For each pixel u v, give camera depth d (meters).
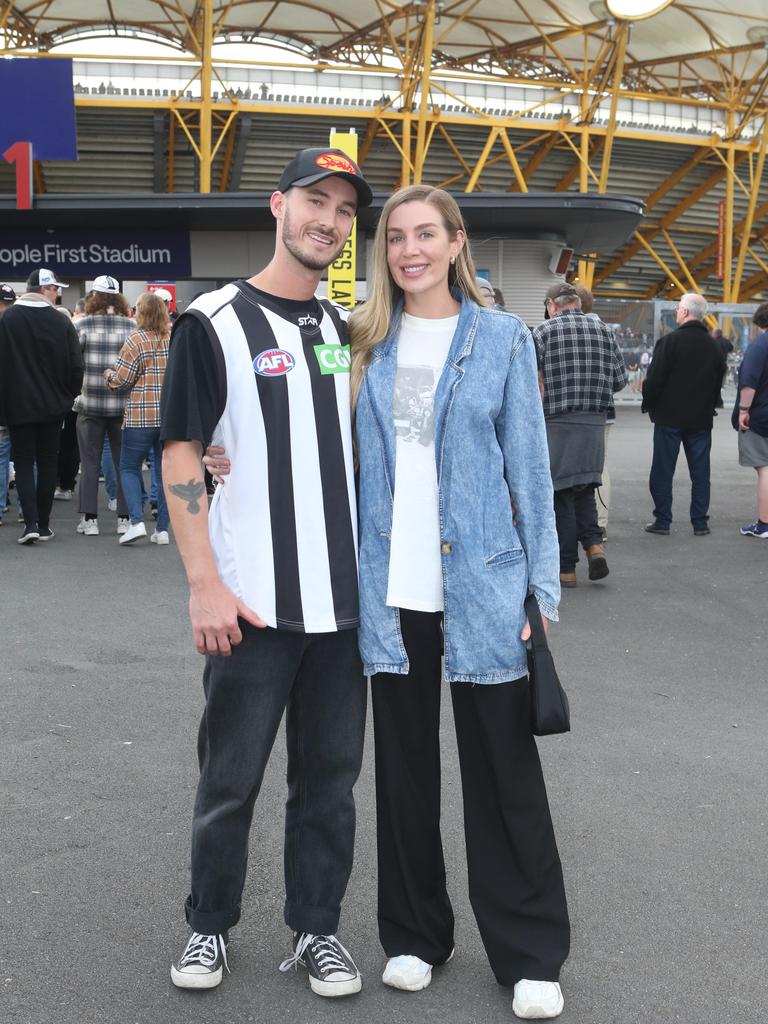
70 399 8.05
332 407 2.43
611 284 42.81
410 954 2.54
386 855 2.54
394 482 2.43
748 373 8.50
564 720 2.39
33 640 5.52
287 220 2.37
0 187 32.47
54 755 3.94
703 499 8.91
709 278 42.09
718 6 33.66
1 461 9.11
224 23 37.12
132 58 29.14
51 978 2.52
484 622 2.41
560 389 6.59
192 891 2.56
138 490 8.09
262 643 2.41
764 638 5.76
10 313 7.82
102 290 8.40
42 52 35.66
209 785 2.49
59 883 2.98
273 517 2.38
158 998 2.46
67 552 7.89
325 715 2.53
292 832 2.58
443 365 2.45
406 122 29.80
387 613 2.44
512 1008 2.44
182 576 7.10
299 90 30.05
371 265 2.51
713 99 39.00
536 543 2.49
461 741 2.50
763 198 38.25
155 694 4.66
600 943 2.71
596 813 3.50
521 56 38.44
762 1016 2.41
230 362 2.34
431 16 28.20
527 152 33.44
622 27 29.55
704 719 4.46
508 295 20.28
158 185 32.88
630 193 36.75
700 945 2.71
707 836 3.34
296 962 2.62
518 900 2.46
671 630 5.91
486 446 2.43
